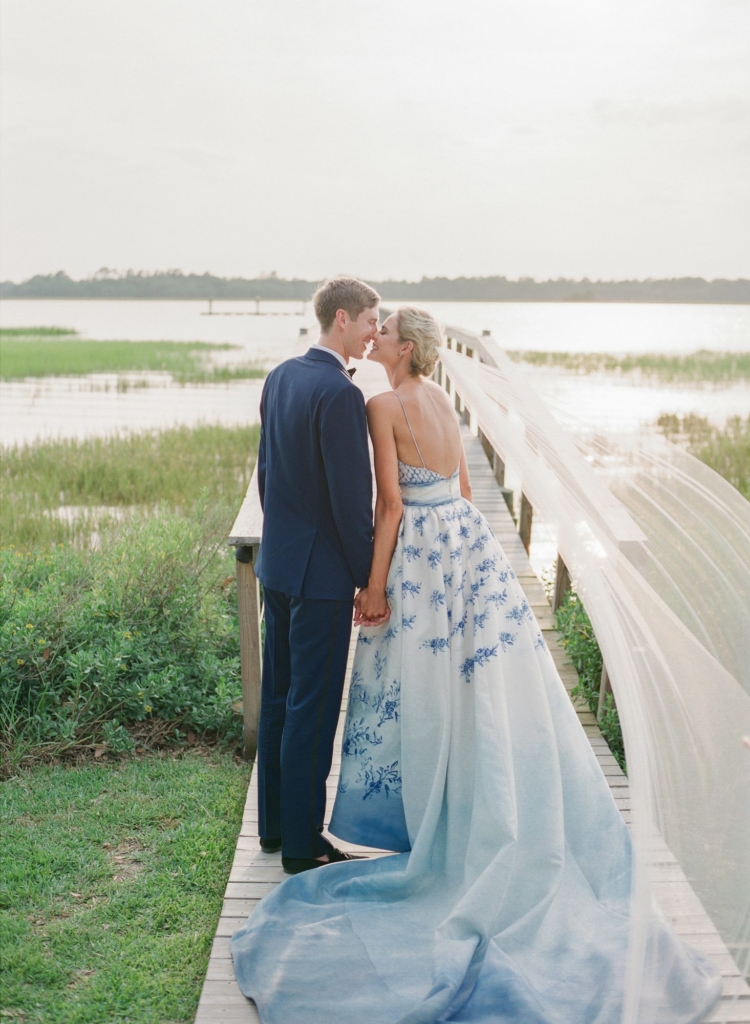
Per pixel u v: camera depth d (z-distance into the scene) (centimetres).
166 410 1886
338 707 260
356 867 261
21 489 991
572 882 244
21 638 404
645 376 2855
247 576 345
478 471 778
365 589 254
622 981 210
